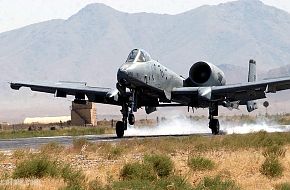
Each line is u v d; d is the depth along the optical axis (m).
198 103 114.06
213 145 74.94
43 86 110.38
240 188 44.19
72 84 113.88
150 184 42.78
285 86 108.62
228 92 108.12
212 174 52.50
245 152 69.12
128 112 107.25
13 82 110.81
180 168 55.34
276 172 52.03
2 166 57.16
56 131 167.25
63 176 47.53
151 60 107.94
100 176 49.44
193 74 118.81
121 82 100.94
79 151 71.44
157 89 108.12
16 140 114.19
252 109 141.88
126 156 66.38
